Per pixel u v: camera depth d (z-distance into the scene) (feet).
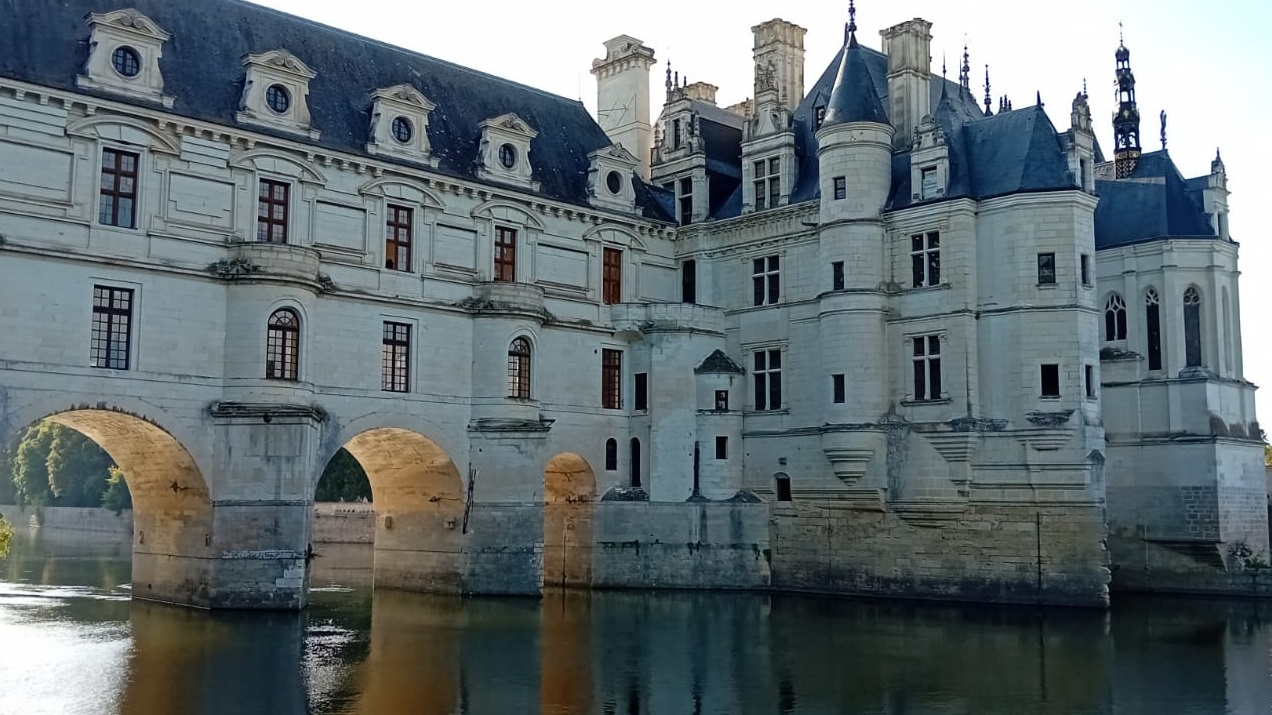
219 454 130.31
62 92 123.03
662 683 94.68
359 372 145.69
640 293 184.03
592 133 194.29
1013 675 100.83
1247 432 184.65
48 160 122.93
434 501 160.97
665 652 110.83
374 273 148.77
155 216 130.11
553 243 170.91
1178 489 178.91
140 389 126.31
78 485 415.44
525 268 166.50
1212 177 188.14
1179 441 178.81
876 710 85.46
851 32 172.65
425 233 155.43
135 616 126.31
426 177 154.92
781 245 177.37
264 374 132.67
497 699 86.48
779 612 144.66
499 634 120.16
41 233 121.39
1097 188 197.47
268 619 124.06
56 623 120.98
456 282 157.99
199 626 118.62
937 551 157.07
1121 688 95.50
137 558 146.10
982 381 154.40
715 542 171.94
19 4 128.16
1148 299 185.78
